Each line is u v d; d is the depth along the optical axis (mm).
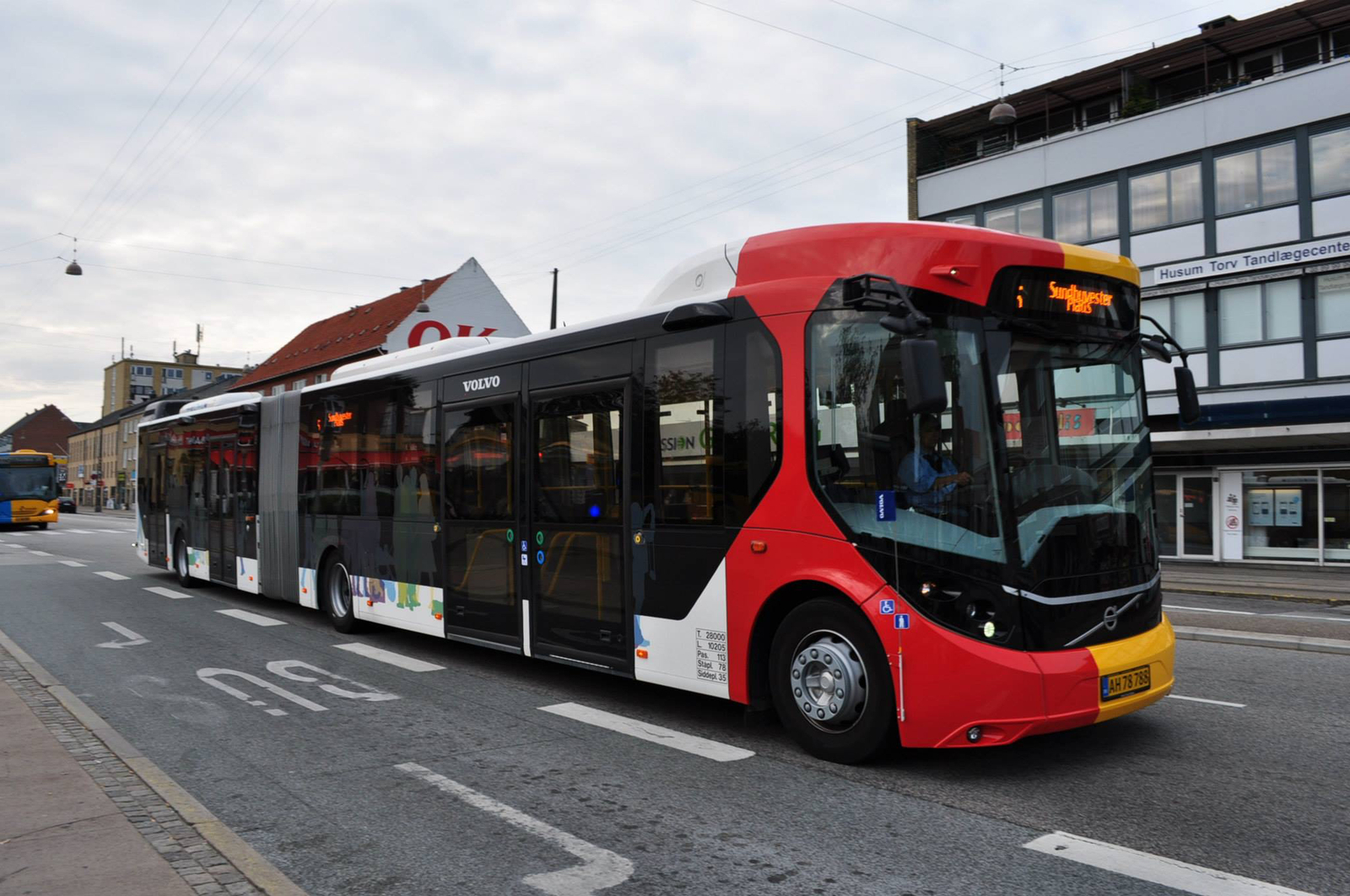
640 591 7246
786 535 6184
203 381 124125
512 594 8641
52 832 4613
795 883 4152
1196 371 23672
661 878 4230
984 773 5762
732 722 7164
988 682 5355
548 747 6480
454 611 9453
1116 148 25062
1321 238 21719
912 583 5570
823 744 5992
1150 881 4125
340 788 5590
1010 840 4625
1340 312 21578
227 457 15078
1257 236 22688
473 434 9266
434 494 9836
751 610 6395
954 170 28250
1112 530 5961
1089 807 5113
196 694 8242
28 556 25484
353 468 11453
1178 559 24547
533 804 5277
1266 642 10766
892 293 5551
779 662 6250
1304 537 22484
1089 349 6188
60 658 9992
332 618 12164
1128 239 24812
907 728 5559
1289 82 22281
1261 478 23156
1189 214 23781
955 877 4195
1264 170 22641
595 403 7777
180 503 17203
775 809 5141
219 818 5086
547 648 8195
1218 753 6156
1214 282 23266
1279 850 4484
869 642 5754
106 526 48500
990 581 5461
